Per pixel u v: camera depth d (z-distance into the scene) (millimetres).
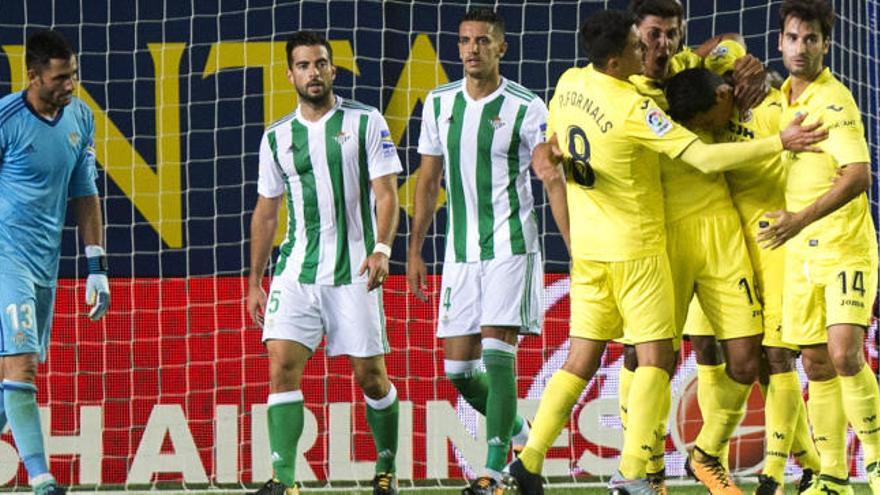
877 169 30688
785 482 29016
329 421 29906
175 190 31297
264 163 25094
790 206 22203
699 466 23344
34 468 22906
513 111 24828
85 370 30188
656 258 21125
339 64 31438
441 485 29703
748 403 29641
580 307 21750
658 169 21297
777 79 23281
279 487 24031
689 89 21422
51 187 23484
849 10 31344
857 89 31234
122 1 31453
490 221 24969
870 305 22062
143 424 30109
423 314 30500
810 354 22734
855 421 22219
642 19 21734
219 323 30547
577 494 27891
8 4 31266
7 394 23000
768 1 31531
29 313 23109
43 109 23375
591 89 21031
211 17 31547
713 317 22094
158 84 31422
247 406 30219
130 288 30578
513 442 27500
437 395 30203
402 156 31484
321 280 24625
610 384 29875
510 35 31750
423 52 31641
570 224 21812
